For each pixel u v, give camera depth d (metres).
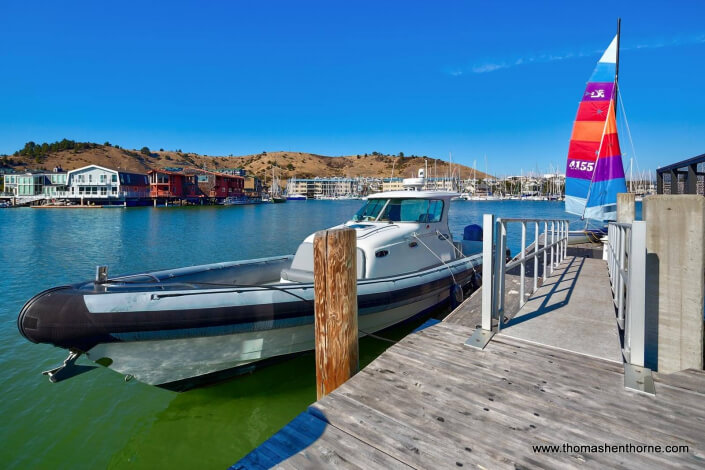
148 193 82.25
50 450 4.05
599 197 11.87
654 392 2.62
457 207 88.44
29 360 6.25
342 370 3.16
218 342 4.55
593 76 11.93
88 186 73.88
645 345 3.10
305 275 5.76
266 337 4.83
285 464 2.05
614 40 11.55
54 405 4.92
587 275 6.71
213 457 3.95
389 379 2.92
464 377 2.93
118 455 3.98
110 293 4.12
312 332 5.18
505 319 4.33
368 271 5.99
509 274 7.32
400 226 7.04
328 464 2.05
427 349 3.46
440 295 7.29
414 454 2.10
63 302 3.99
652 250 3.03
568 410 2.47
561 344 3.53
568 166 12.66
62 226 34.81
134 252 20.05
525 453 2.08
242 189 105.25
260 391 5.11
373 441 2.21
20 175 80.12
